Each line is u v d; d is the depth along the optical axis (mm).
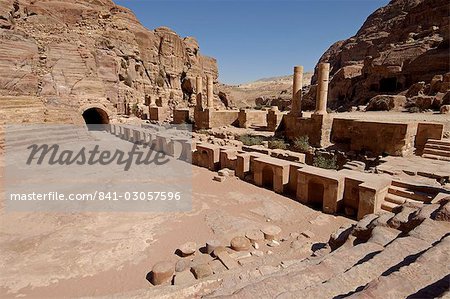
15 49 30109
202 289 4684
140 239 7730
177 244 7477
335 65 78062
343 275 3117
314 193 10398
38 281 5938
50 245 7402
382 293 2488
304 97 51062
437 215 4078
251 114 26484
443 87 27703
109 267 6449
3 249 7188
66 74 34312
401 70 37469
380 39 63469
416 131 14055
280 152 14172
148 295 4703
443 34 39469
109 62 39969
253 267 5613
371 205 8320
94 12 46469
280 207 10086
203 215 9367
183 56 65875
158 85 55781
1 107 24312
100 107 34344
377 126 14164
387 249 3516
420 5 51250
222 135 22766
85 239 7719
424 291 2428
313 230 8242
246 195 11344
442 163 11391
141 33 53250
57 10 42938
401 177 9805
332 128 17234
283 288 3225
